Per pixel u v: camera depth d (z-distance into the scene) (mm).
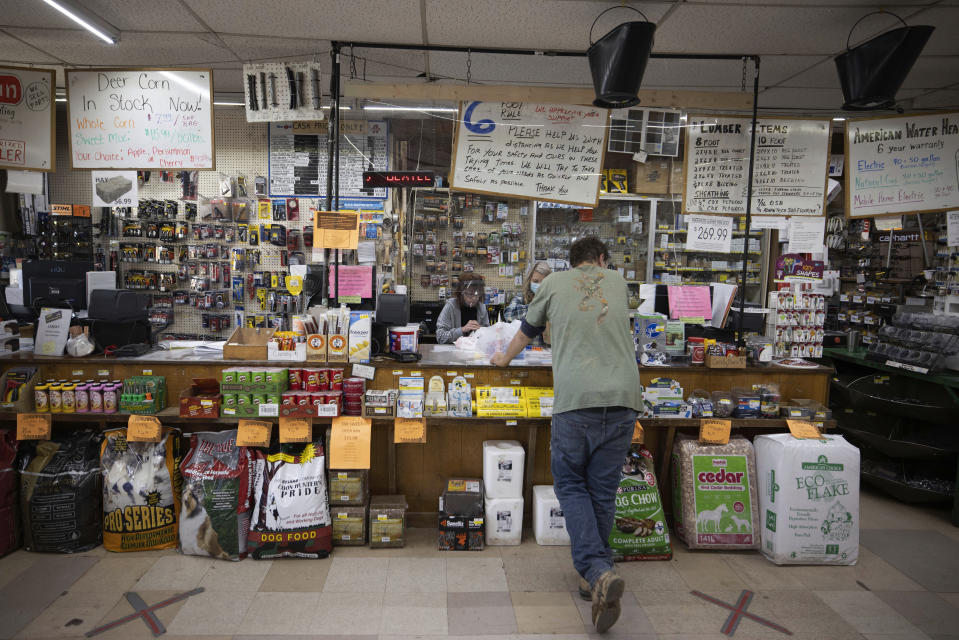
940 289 4133
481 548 2648
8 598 2193
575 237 5535
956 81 3672
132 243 5211
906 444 3312
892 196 3213
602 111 3096
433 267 5391
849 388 3686
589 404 2088
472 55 3543
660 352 2883
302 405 2559
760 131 3166
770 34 3027
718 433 2742
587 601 2264
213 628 2041
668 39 3133
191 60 3707
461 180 3119
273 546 2512
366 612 2156
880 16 2766
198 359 2756
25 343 3061
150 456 2572
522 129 3094
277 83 3088
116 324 2832
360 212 5270
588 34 3113
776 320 3176
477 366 2799
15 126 3127
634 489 2637
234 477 2521
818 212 3193
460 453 2906
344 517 2652
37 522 2514
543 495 2744
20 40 3355
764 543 2670
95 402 2607
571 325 2193
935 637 2092
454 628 2072
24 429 2578
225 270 5340
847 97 2732
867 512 3318
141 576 2367
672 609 2229
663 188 5250
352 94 2965
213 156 3158
